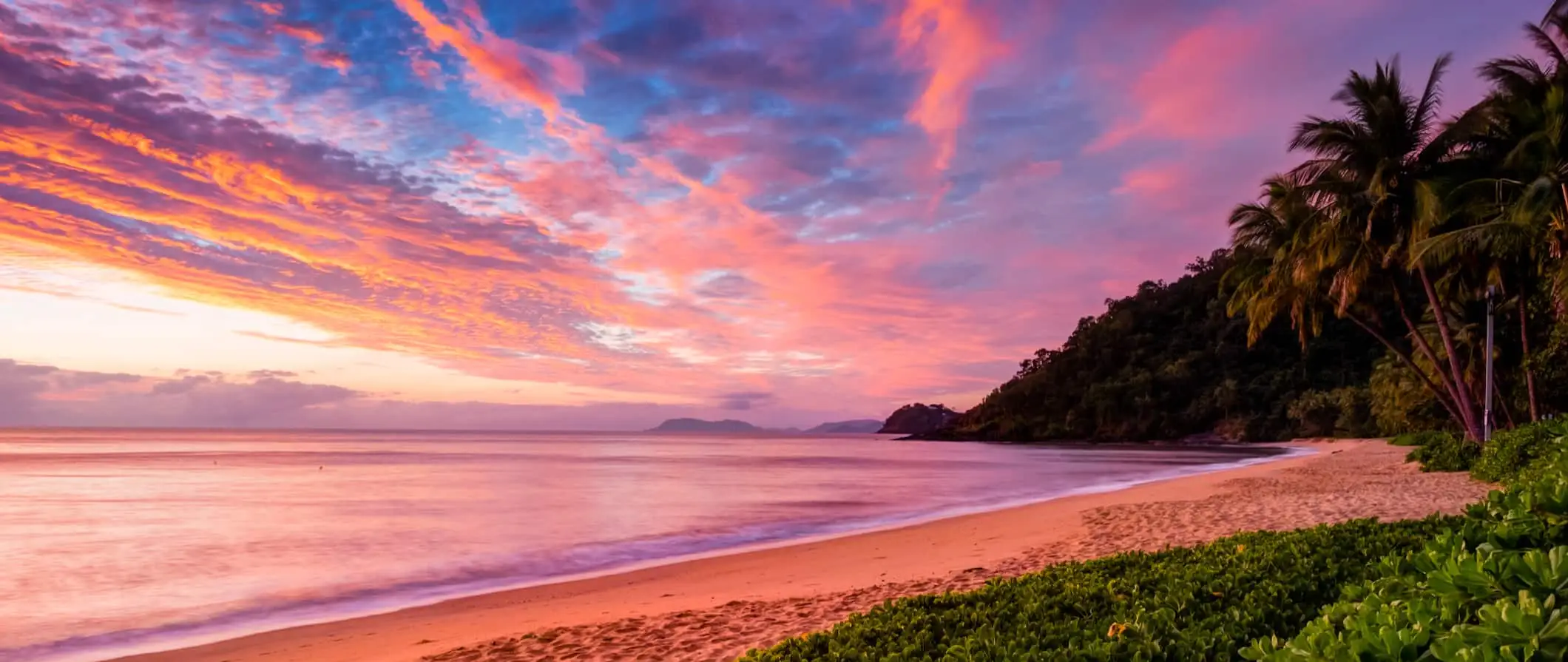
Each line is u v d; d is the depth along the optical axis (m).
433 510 26.52
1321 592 5.01
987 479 42.66
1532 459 17.25
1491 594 2.32
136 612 12.05
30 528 21.86
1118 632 4.25
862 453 98.19
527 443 163.12
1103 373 129.75
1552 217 19.50
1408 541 6.17
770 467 59.34
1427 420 46.62
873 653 4.60
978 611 5.29
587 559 16.73
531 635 9.25
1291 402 101.88
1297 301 29.44
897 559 14.15
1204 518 15.98
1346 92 24.78
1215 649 3.88
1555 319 23.80
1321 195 25.55
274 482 41.56
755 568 14.37
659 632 8.88
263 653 9.50
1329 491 19.91
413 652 9.08
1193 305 127.69
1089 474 44.59
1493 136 22.81
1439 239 21.16
